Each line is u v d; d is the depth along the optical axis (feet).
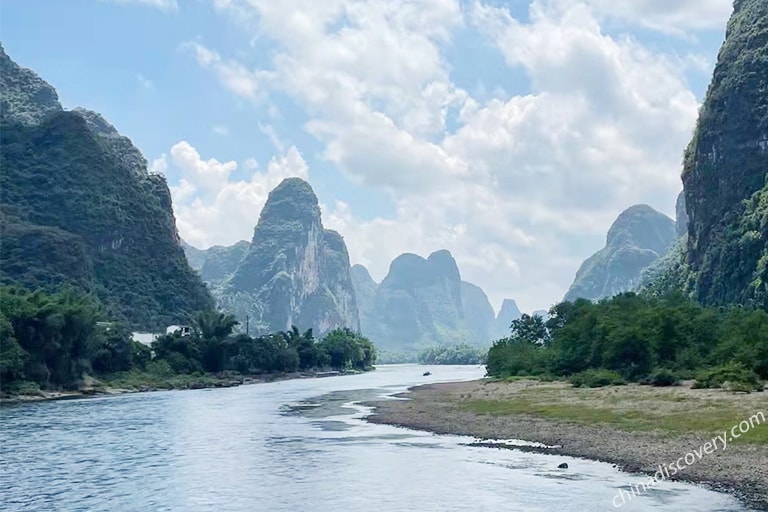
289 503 107.45
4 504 108.37
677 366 286.87
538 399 240.53
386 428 195.62
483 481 119.14
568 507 99.50
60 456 152.46
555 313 486.79
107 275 629.10
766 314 312.91
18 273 519.19
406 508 102.68
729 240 547.90
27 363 347.97
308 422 216.33
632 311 352.28
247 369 559.38
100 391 378.12
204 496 112.68
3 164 639.76
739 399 194.18
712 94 651.25
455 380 502.38
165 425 212.23
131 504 107.86
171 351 500.33
